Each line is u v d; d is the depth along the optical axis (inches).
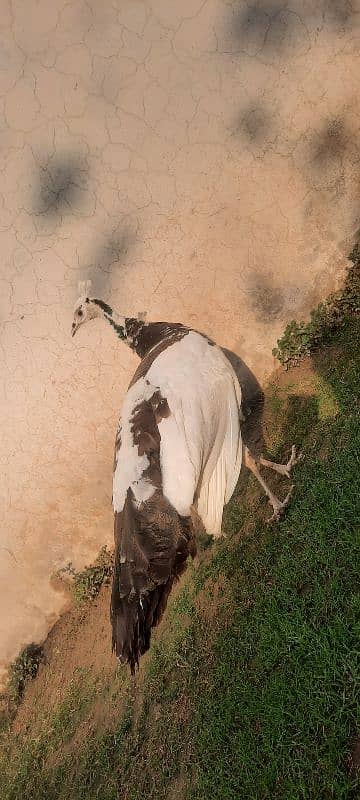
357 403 70.7
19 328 99.0
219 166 94.9
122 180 95.6
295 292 95.5
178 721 64.3
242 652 60.2
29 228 96.7
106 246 97.0
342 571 54.7
